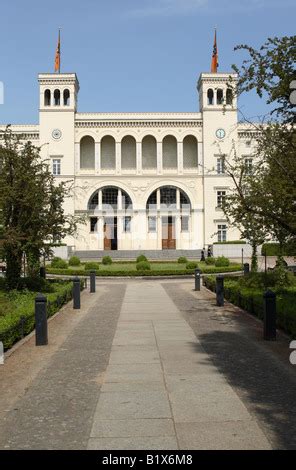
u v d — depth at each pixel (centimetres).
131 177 7269
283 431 713
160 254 6762
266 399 859
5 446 681
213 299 2491
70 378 1020
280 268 2408
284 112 1538
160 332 1536
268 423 744
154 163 7544
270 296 1393
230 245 6650
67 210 7106
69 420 772
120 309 2136
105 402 854
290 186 1538
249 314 1909
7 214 2386
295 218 1584
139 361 1154
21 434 721
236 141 6512
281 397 869
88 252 6725
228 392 902
